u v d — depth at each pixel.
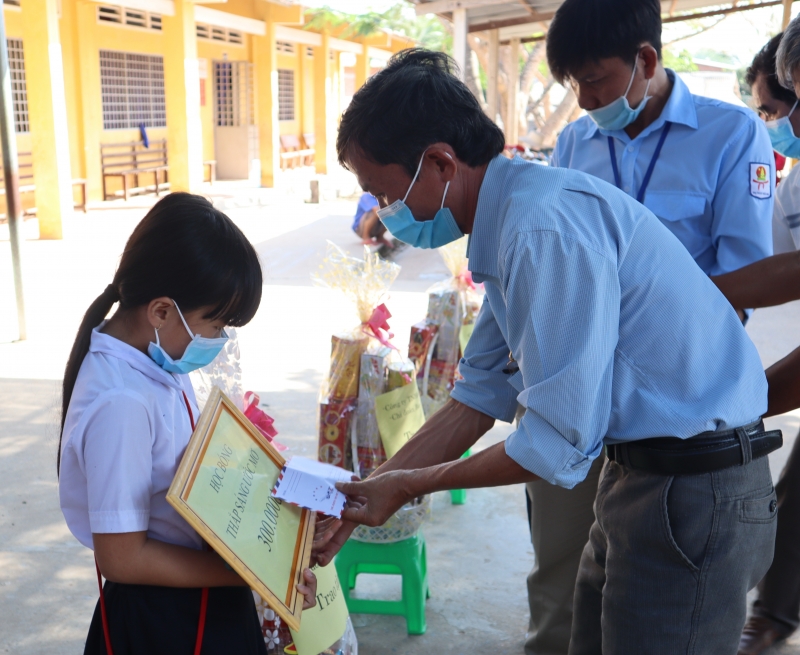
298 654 1.90
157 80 15.88
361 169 1.61
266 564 1.44
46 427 4.25
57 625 2.62
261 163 17.33
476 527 3.43
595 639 1.92
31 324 6.26
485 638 2.67
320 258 9.25
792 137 2.63
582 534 2.37
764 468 1.62
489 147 1.58
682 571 1.55
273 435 2.20
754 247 2.27
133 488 1.38
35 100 9.92
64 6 12.80
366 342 2.55
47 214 10.22
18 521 3.28
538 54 17.08
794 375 1.75
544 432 1.46
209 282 1.42
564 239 1.43
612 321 1.45
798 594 2.60
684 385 1.51
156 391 1.46
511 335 1.54
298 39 18.77
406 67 1.57
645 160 2.38
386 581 3.01
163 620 1.49
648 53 2.20
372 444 2.51
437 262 9.29
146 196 15.06
